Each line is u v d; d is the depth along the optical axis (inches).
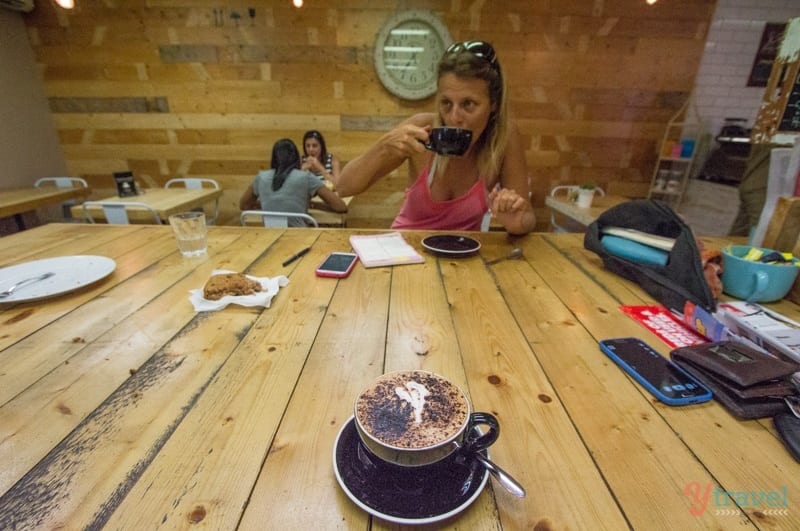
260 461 15.6
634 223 35.9
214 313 27.7
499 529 13.3
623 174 130.2
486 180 53.7
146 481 14.7
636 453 16.3
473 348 23.8
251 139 127.5
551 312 28.5
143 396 19.3
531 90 121.3
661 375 20.9
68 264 34.6
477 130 46.8
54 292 29.0
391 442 13.0
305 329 25.7
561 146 127.3
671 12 113.6
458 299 30.4
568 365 22.3
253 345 23.8
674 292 28.6
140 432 17.1
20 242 42.3
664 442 16.9
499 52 117.1
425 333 25.4
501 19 114.0
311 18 114.6
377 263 36.6
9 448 16.2
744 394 18.5
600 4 112.7
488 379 20.9
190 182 113.3
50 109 122.8
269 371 21.3
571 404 19.2
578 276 35.4
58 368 21.5
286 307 28.7
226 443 16.5
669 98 122.4
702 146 127.7
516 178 54.2
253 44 117.2
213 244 42.4
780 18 114.2
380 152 47.8
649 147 127.3
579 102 122.5
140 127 125.9
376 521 13.4
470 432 15.1
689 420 18.2
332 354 22.9
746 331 24.5
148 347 23.5
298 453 16.0
